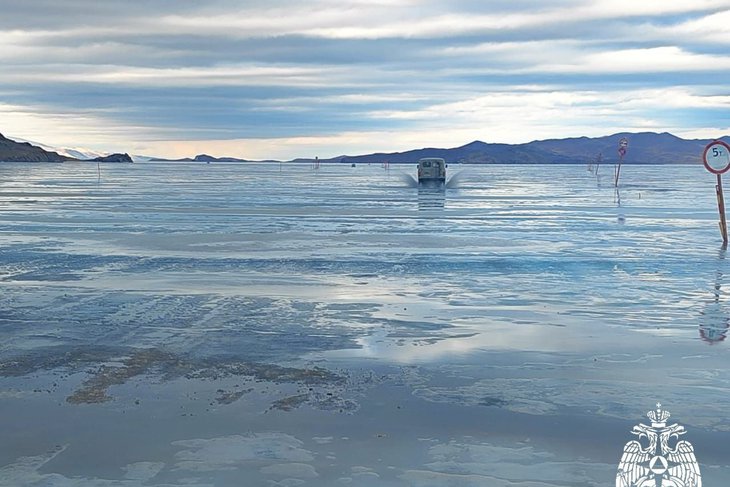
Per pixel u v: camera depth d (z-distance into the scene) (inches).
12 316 463.2
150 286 573.6
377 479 228.4
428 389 320.2
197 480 227.1
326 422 278.7
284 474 231.6
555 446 256.4
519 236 925.8
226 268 666.2
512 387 323.0
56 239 896.9
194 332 423.5
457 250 790.5
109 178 3747.5
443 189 2397.9
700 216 1252.5
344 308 491.8
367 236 926.4
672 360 366.9
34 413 287.4
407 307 495.8
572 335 419.2
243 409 293.1
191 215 1272.1
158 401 302.5
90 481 226.4
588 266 677.9
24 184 2755.9
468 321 454.3
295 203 1625.2
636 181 3388.3
